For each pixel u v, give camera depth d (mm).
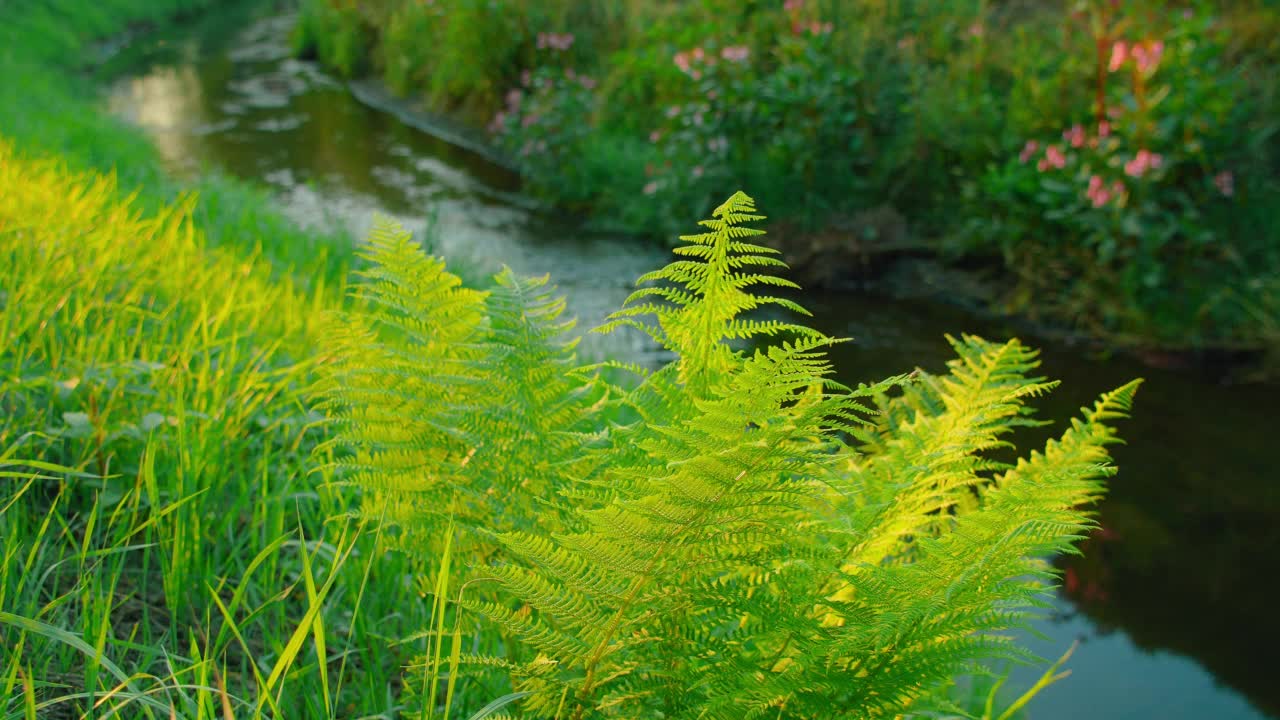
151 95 14273
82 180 5391
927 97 8398
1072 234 7148
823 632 1421
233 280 4070
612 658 1506
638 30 11680
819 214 8312
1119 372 6355
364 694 1924
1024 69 8281
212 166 10523
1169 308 6797
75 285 3199
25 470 2391
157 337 3158
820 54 8812
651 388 1699
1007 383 1831
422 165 11305
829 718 1427
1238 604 4352
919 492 1691
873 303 7500
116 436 2402
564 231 9305
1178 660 4051
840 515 1548
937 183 8266
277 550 2223
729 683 1438
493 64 12312
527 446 1703
